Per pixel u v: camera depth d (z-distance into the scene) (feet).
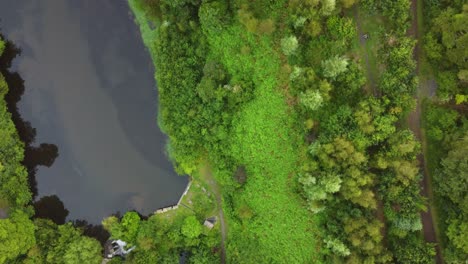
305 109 206.08
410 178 191.83
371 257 193.98
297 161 209.87
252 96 211.41
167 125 223.92
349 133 195.52
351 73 196.85
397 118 197.88
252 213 217.56
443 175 191.21
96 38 229.66
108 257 225.97
